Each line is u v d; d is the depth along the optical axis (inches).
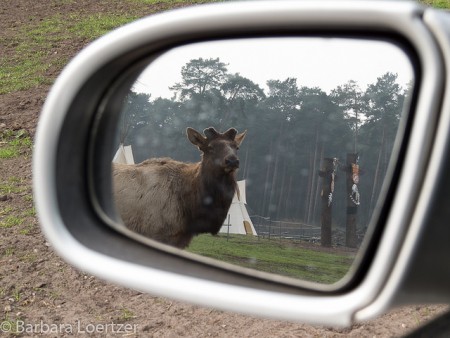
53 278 187.8
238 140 84.3
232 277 57.3
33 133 323.0
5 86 392.5
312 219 64.7
